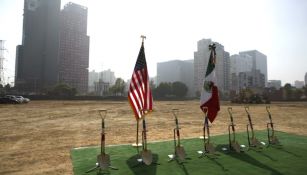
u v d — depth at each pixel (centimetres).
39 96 7038
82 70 15950
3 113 2816
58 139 1326
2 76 9606
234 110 3550
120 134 1477
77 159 862
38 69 14212
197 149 962
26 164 859
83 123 2011
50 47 14375
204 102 1023
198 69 17388
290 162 793
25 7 14312
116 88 11900
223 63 15962
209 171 712
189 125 1892
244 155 880
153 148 988
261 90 9012
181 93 13025
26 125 1881
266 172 701
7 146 1156
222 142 1098
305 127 1823
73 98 7388
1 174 758
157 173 699
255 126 1848
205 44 17012
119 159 838
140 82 959
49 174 746
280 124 1998
